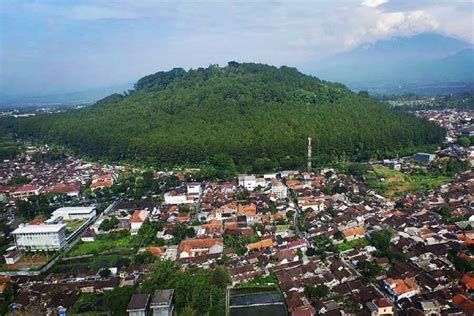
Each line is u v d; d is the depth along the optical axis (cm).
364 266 13825
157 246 17012
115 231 18912
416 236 16412
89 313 12381
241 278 13850
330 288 12900
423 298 11812
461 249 14838
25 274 15338
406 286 12356
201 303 12025
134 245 17188
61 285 13962
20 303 13038
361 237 17000
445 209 18450
